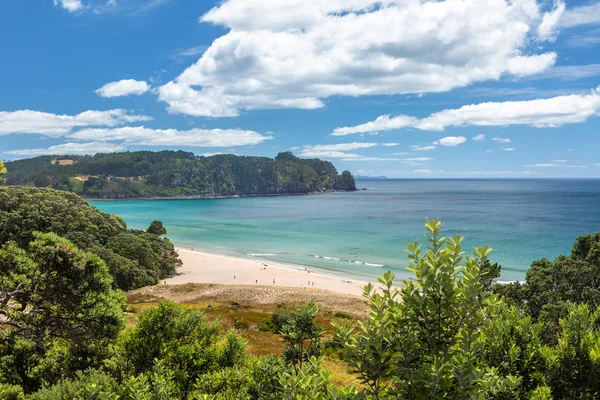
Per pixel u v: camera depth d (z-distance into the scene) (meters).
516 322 6.45
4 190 78.88
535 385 5.74
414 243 4.57
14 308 14.40
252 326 43.41
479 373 4.00
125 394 10.34
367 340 4.44
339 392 4.85
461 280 4.55
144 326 14.63
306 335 10.95
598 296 28.14
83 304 14.65
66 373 14.14
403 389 4.24
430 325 4.43
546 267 34.94
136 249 76.12
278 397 8.95
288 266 86.38
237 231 147.38
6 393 11.20
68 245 15.33
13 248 14.82
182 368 13.86
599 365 5.38
